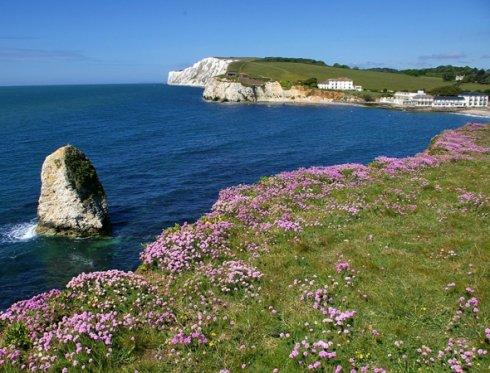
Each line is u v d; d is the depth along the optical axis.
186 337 11.76
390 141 93.06
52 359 11.11
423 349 10.69
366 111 170.50
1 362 11.12
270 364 10.66
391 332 11.64
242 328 12.18
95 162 63.75
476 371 9.89
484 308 12.33
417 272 15.12
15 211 41.78
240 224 21.17
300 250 17.72
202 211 42.22
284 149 79.88
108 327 12.23
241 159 69.06
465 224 20.31
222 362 10.78
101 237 35.97
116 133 95.69
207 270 15.80
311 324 12.21
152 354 11.59
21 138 85.75
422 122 134.38
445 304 12.90
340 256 16.62
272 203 24.17
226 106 186.00
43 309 13.73
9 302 25.95
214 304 13.71
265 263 16.59
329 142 89.94
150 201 45.41
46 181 35.94
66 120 121.25
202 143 84.19
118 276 15.85
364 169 32.31
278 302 13.58
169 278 15.98
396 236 18.91
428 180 29.03
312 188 26.98
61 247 34.06
